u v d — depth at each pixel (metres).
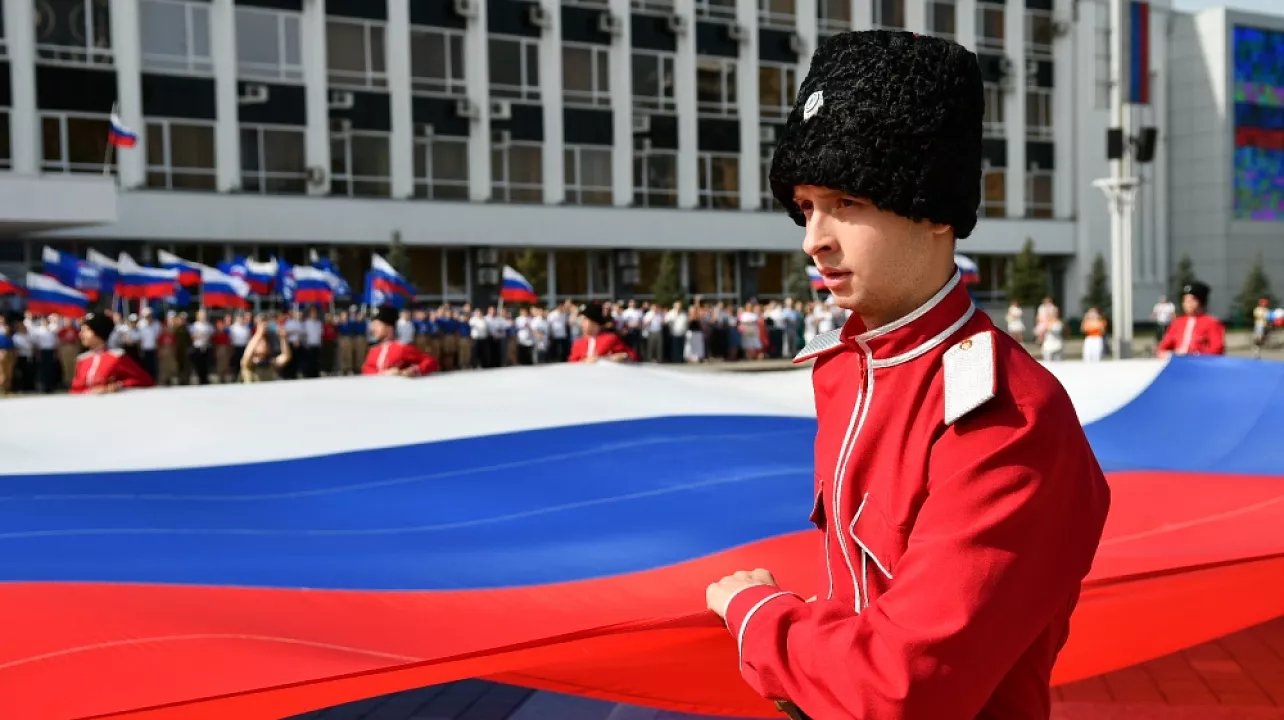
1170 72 55.34
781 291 43.62
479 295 37.75
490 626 2.65
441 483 4.28
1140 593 3.13
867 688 1.46
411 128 36.72
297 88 34.81
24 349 25.62
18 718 2.00
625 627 2.25
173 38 32.94
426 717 5.39
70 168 31.42
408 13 36.59
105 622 2.44
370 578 3.05
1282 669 5.64
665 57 41.19
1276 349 37.22
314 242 34.50
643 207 40.06
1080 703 5.32
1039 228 48.69
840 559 1.71
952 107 1.56
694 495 4.14
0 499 3.85
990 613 1.43
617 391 6.34
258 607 2.68
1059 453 1.50
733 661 2.60
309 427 5.21
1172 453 5.18
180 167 33.12
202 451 4.71
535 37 38.91
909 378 1.62
